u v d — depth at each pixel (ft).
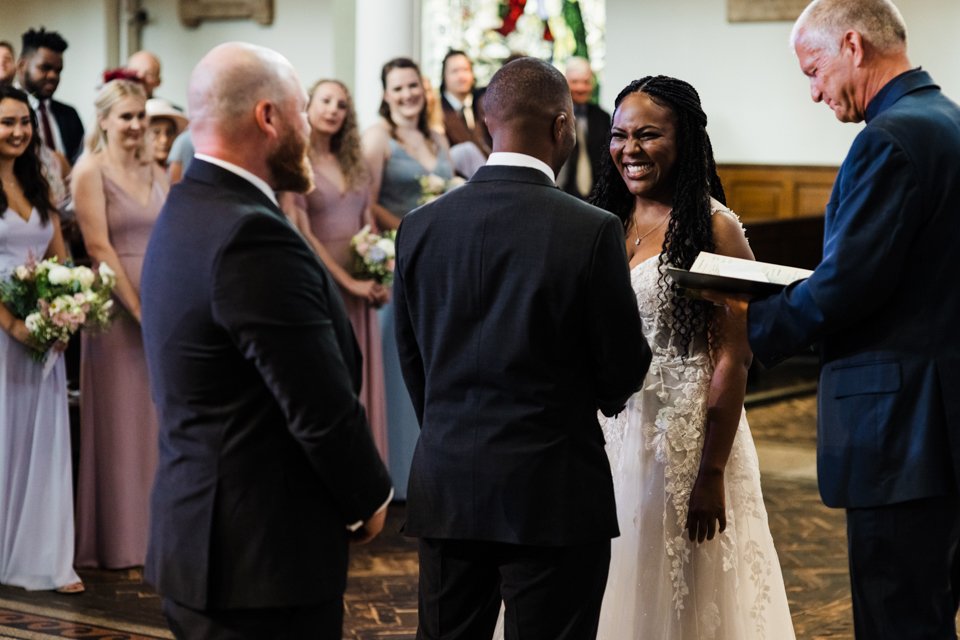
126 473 16.98
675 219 10.61
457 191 9.05
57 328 15.46
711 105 39.01
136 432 17.06
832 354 9.94
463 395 8.95
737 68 38.55
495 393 8.80
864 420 9.66
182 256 7.94
